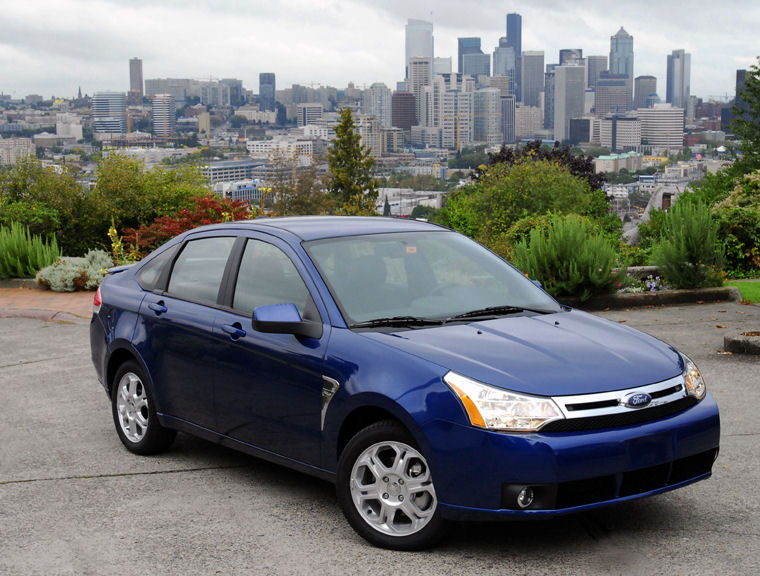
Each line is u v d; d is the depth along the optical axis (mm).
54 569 4355
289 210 76250
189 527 4879
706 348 9227
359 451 4488
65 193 24656
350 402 4496
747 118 54562
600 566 4160
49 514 5172
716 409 4559
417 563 4254
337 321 4797
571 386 4148
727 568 4102
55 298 14578
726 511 4859
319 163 79250
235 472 5902
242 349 5219
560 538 4523
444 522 4242
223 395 5418
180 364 5777
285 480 5703
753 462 5688
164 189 26953
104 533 4828
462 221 37250
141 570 4309
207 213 17578
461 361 4293
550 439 3986
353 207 91312
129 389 6422
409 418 4207
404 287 5152
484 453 4023
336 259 5207
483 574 4102
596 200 45031
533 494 4004
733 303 12148
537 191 41062
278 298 5199
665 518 4770
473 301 5199
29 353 10492
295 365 4848
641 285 12750
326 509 5117
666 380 4406
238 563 4352
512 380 4148
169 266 6219
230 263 5664
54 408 7879
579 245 12055
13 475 5969
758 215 15602
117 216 25531
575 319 5152
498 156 55562
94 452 6484
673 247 12508
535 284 5699
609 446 4051
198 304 5742
